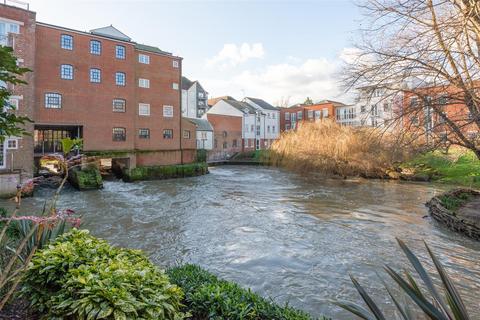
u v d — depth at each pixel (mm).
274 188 19906
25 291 2947
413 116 9484
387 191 18781
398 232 10078
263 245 8594
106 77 22875
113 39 23250
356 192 18391
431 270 7062
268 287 6066
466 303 5582
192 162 29266
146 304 2430
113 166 25453
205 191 18625
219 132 42969
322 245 8688
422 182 22672
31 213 12141
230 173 29234
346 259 7637
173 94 28109
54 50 20328
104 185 20547
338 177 25047
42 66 19781
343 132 26219
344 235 9672
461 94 8648
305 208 13773
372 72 9859
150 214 12375
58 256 3023
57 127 21859
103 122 22703
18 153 16594
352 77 10234
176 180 23953
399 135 10055
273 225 10797
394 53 9305
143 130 25891
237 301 3285
